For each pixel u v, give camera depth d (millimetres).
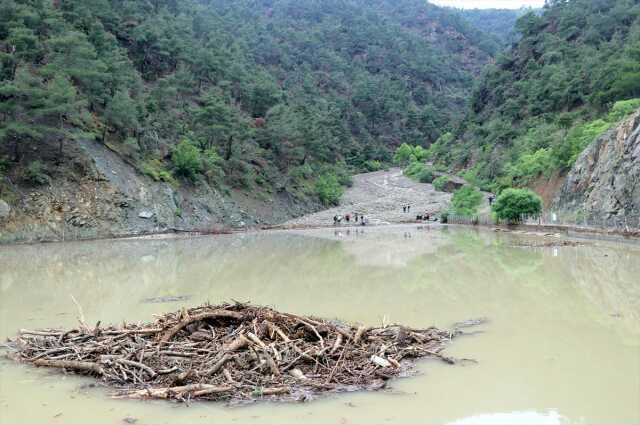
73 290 20672
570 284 20219
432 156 136875
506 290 19328
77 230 42438
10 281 22828
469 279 22000
